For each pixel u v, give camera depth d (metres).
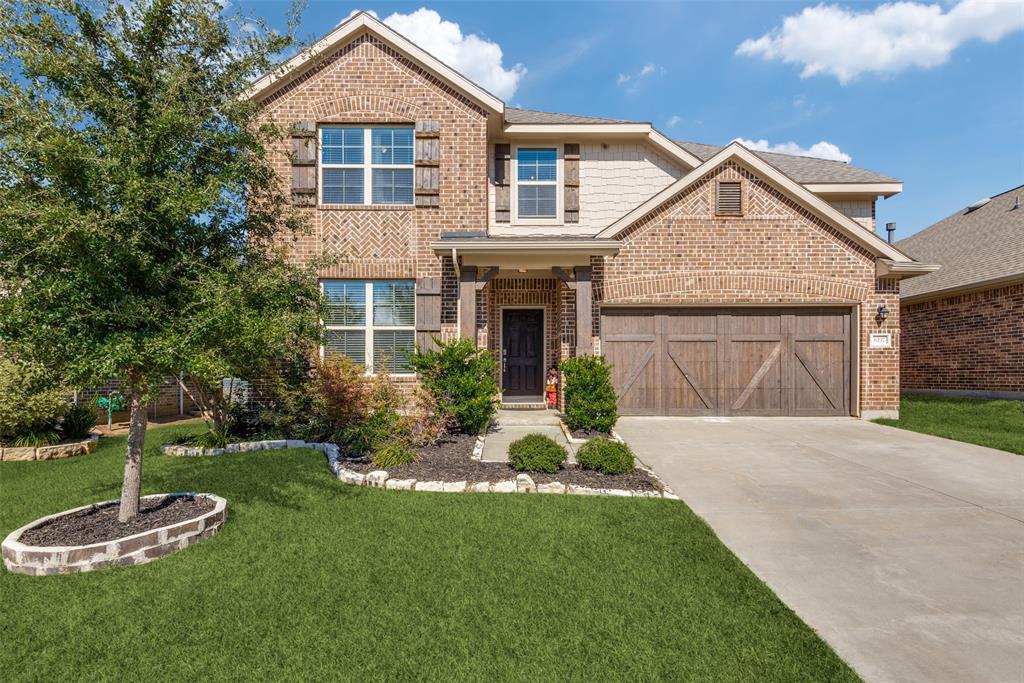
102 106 3.99
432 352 8.68
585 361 8.72
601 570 3.67
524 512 4.87
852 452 7.59
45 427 7.86
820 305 10.91
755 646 2.79
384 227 10.43
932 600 3.33
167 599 3.24
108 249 3.60
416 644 2.79
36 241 3.50
